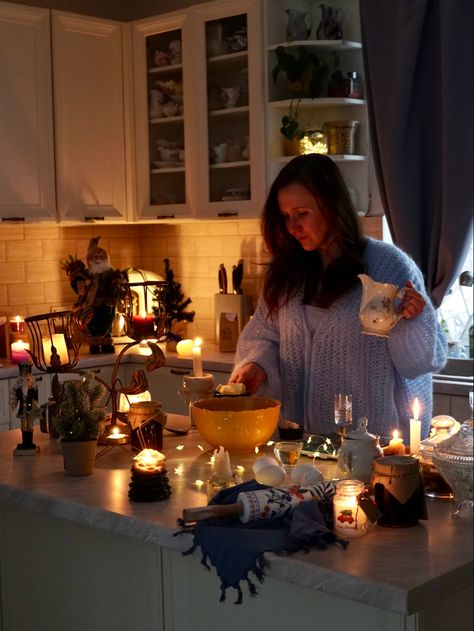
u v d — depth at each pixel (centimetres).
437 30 388
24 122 436
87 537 216
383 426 269
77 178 456
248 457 242
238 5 429
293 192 266
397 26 396
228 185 443
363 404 271
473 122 379
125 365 462
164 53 460
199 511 182
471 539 174
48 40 443
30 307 481
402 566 159
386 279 268
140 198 475
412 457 189
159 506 199
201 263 504
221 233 493
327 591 157
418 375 256
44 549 227
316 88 418
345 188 271
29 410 249
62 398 233
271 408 242
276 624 180
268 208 279
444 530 180
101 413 229
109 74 467
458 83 379
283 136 435
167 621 201
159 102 464
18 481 222
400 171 397
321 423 276
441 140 389
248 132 433
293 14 423
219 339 461
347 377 271
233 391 260
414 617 159
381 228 432
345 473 214
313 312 278
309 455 240
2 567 239
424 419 272
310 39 440
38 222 443
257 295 475
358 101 423
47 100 443
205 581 192
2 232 469
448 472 187
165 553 199
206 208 449
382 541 173
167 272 495
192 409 250
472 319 425
